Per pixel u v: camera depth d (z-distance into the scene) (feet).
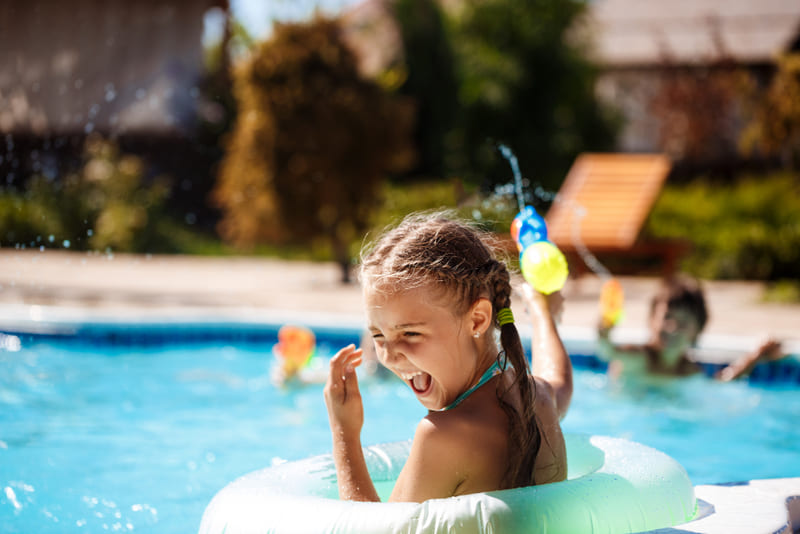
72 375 16.25
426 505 4.55
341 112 35.06
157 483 8.68
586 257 28.35
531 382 5.18
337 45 35.91
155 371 17.13
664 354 14.92
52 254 42.24
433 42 55.77
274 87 35.12
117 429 11.66
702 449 11.32
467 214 10.83
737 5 70.38
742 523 5.27
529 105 54.44
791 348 17.20
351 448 5.19
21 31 45.34
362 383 15.35
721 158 61.87
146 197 48.11
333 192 35.06
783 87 38.99
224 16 56.95
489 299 5.02
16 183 43.01
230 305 25.71
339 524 4.55
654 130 67.10
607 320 14.66
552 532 4.53
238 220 36.99
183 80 53.93
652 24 70.28
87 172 46.01
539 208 38.11
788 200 38.83
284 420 12.71
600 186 30.63
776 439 11.92
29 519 7.19
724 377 13.66
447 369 4.87
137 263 41.32
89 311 22.44
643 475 5.38
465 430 4.74
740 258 35.68
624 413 13.70
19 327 20.33
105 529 6.94
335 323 21.35
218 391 15.16
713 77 61.87
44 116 43.62
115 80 49.55
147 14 53.01
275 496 5.03
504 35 54.65
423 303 4.75
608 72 67.97
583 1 55.52
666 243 28.40
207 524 5.12
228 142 39.27
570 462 6.09
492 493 4.62
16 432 11.20
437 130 55.31
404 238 4.96
